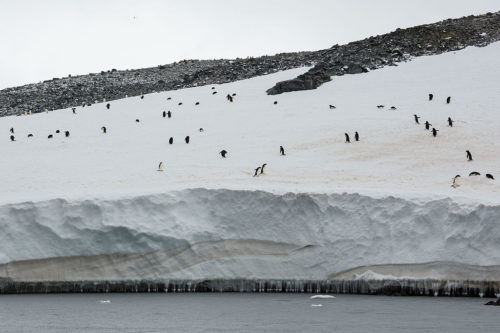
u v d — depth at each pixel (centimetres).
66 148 13188
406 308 7112
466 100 13588
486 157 10719
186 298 7969
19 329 6216
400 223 8244
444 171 10119
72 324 6431
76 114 16400
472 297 7850
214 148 12256
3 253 8344
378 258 8194
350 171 10256
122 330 6128
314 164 10762
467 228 7956
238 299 7850
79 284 8475
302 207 8575
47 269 8456
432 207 8200
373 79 16312
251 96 16425
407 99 14188
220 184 9175
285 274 8450
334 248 8362
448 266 7962
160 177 10406
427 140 11700
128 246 8400
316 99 15188
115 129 14475
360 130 12500
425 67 16662
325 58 19725
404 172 10131
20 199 8856
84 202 8569
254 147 12088
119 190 9306
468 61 16575
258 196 8638
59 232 8431
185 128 13962
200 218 8606
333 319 6519
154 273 8456
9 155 12900
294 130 12925
